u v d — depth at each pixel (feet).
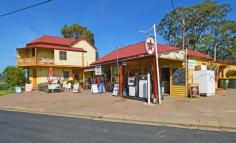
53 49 114.73
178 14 135.13
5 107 55.98
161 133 27.07
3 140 24.57
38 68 110.32
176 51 59.88
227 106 43.88
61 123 34.27
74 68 119.75
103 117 38.73
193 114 37.14
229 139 24.14
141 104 48.57
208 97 57.67
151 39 50.01
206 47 132.16
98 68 84.07
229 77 86.58
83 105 51.44
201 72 61.52
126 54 81.51
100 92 76.84
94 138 24.93
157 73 49.80
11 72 119.85
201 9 129.80
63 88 96.27
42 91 95.04
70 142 23.45
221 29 129.90
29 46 110.93
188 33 135.74
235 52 130.93
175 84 63.00
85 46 130.00
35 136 26.13
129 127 30.78
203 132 27.45
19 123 34.63
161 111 40.63
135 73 69.41
